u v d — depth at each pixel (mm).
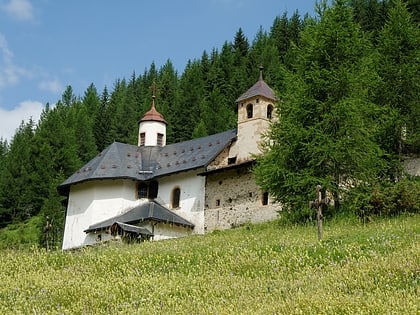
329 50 35281
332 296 11289
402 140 36969
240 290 13203
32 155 80062
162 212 45906
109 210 47812
